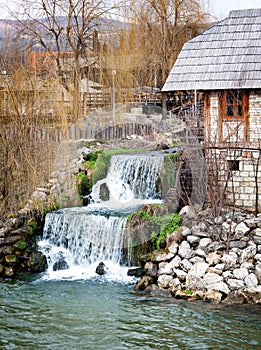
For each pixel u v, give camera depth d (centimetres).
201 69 1697
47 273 1508
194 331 1112
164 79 2986
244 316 1177
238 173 1616
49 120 1858
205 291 1286
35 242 1627
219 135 1672
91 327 1139
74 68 2520
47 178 1820
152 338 1085
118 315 1195
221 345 1052
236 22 1788
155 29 3022
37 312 1221
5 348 1043
